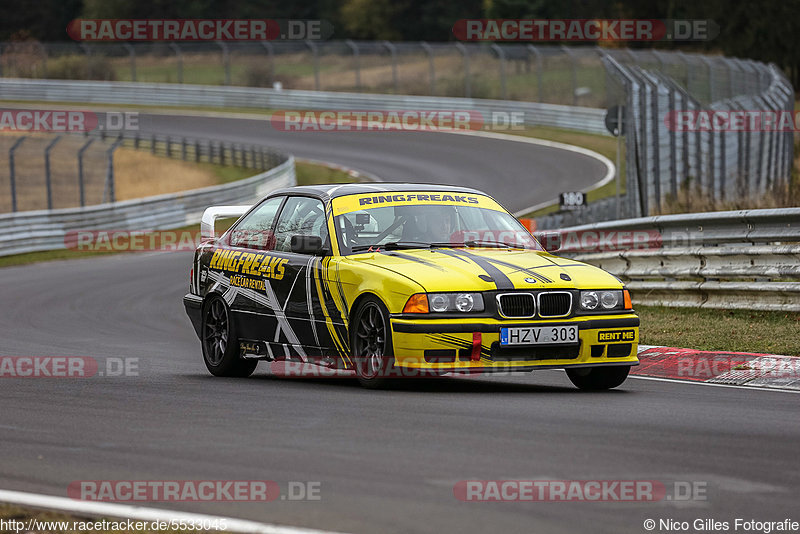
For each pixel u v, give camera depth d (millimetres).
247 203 129125
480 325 28906
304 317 32656
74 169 162375
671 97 80000
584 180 142375
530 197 130875
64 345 45844
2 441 23812
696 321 42719
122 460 21641
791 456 21156
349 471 20125
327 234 32688
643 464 20469
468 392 30172
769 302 42781
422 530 16516
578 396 29312
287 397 29359
